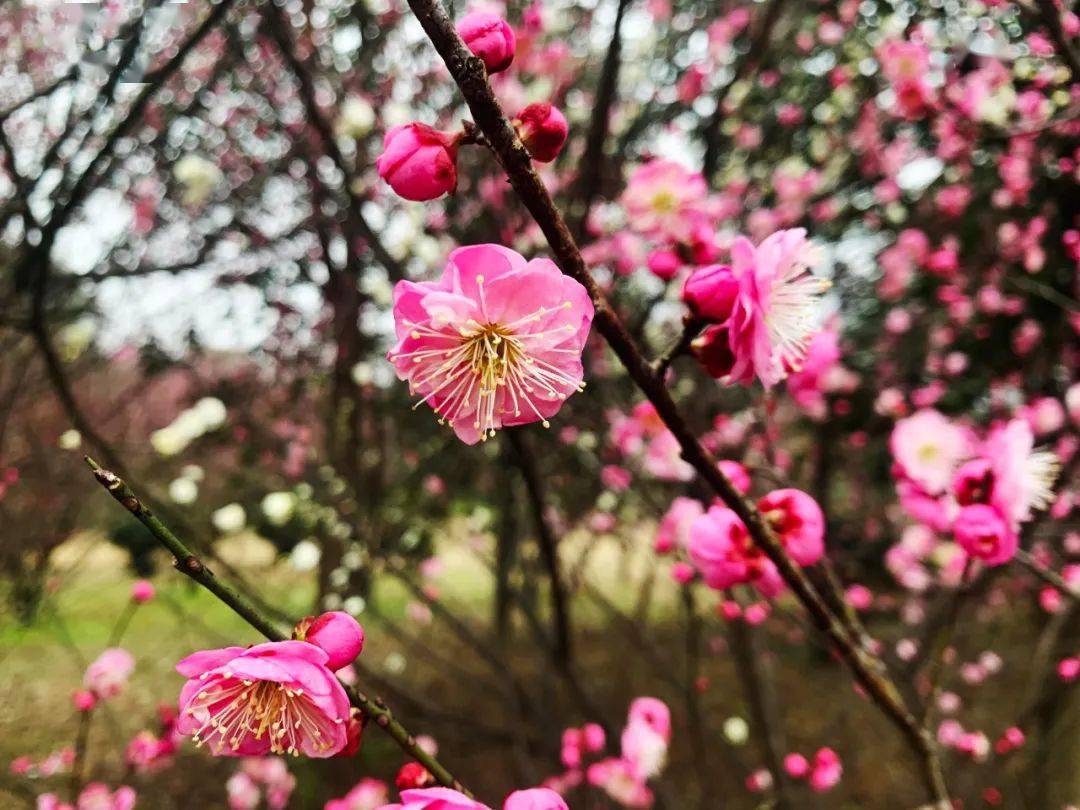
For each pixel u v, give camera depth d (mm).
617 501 3959
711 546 1071
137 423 5609
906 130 3977
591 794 3061
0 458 4656
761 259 852
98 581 6520
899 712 1025
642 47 3842
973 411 4738
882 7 3523
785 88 3980
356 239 3623
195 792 3734
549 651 3191
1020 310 4137
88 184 2531
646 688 4672
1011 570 3307
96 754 3762
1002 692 4098
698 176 1491
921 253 4043
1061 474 3084
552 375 803
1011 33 2754
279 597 4660
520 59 3059
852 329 5387
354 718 825
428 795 681
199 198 3684
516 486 3660
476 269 799
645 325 3535
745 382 867
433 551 4824
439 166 783
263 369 5125
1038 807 2809
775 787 2922
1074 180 3668
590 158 2729
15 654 4914
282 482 4770
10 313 2668
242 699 830
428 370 828
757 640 3404
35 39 3680
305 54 3438
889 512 5145
